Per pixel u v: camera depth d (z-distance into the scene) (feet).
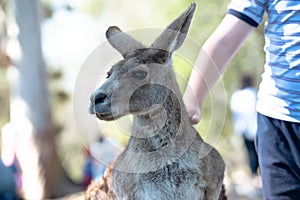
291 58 12.89
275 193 13.55
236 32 13.79
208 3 43.09
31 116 46.09
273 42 13.23
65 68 64.44
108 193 15.72
